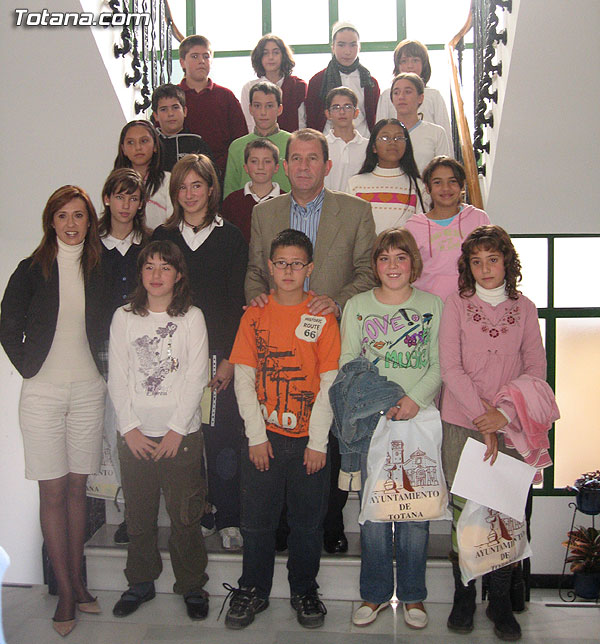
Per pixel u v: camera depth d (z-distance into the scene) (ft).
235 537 8.21
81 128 10.30
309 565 7.45
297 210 8.29
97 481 8.25
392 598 8.18
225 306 8.03
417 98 11.03
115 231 8.09
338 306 7.81
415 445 7.21
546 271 13.96
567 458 14.47
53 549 7.47
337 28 12.87
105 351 7.88
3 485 9.95
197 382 7.39
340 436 7.16
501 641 7.25
